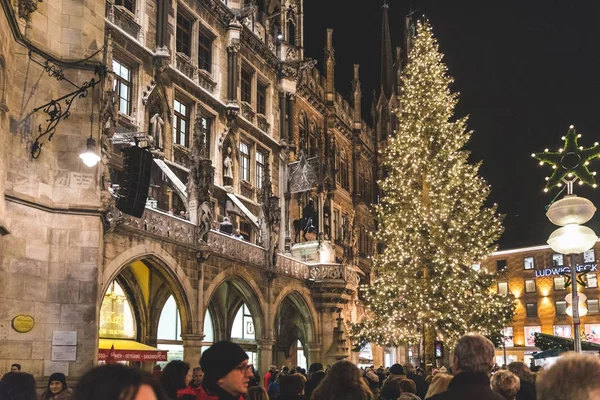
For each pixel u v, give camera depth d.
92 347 17.19
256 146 36.16
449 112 39.03
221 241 25.81
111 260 19.53
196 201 24.66
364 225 50.81
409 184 37.38
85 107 18.17
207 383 4.98
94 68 18.34
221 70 33.56
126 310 24.55
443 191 36.56
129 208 18.66
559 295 64.38
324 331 34.38
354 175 49.56
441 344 33.88
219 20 33.84
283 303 35.19
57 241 17.52
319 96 44.47
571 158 14.43
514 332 66.38
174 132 29.92
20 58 17.00
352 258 42.12
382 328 35.16
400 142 38.53
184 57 30.69
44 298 17.12
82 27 18.53
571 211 13.65
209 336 29.80
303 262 33.84
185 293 23.20
